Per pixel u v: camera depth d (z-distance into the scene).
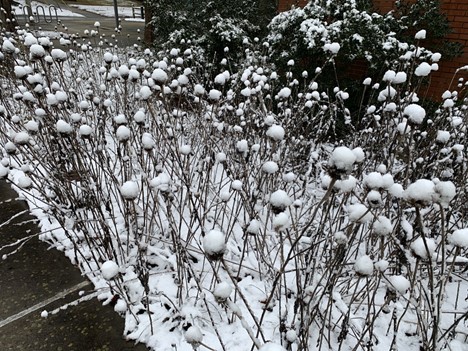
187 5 6.75
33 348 1.67
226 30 6.15
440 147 2.33
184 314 1.67
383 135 2.95
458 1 4.34
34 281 2.06
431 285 1.12
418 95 4.70
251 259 2.19
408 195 0.91
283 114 3.12
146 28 8.67
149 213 2.52
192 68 4.98
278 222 1.07
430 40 4.55
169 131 2.63
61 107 2.46
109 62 2.60
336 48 2.71
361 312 1.81
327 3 4.48
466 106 2.92
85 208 2.25
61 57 2.30
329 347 1.56
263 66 4.55
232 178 2.42
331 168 0.97
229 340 1.66
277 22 4.75
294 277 2.03
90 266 2.13
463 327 1.73
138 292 1.95
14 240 2.38
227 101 3.11
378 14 4.62
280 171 2.55
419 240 1.08
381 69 4.16
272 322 1.75
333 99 4.57
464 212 2.20
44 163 2.48
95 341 1.71
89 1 26.84
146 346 1.68
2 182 3.03
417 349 1.64
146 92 1.74
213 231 0.96
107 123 3.85
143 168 2.07
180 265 1.80
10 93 3.76
